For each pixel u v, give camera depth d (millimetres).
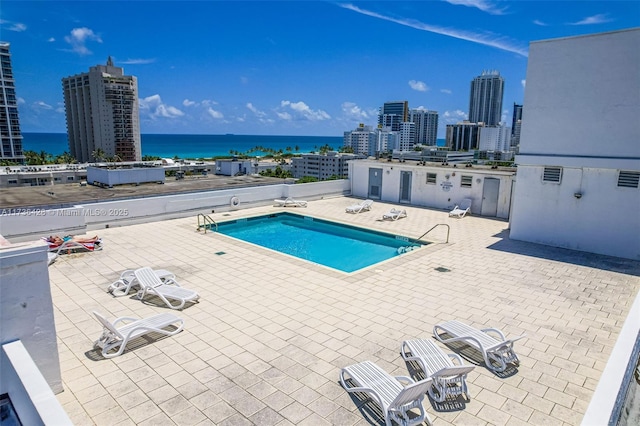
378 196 24484
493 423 5227
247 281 10445
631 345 5395
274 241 16297
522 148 14242
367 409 5469
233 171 34875
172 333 7480
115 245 13711
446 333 7621
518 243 14531
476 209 20125
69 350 6902
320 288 9984
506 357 6625
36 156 106188
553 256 12891
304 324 8000
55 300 9055
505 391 5898
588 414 4031
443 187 21344
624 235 12656
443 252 13336
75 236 14211
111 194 21516
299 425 5145
